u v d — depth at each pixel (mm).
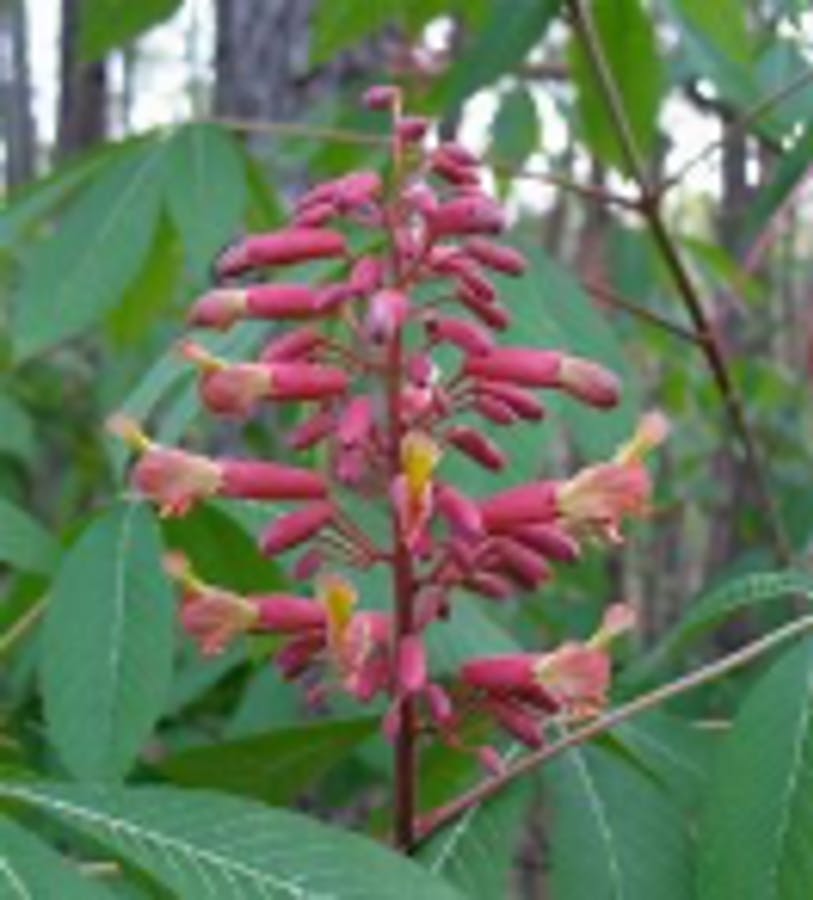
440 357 375
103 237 445
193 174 453
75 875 226
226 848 241
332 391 308
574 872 321
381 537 367
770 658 548
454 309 391
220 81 701
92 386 855
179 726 549
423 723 315
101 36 500
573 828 327
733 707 527
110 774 332
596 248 981
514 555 309
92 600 345
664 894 320
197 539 387
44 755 463
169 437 383
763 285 949
